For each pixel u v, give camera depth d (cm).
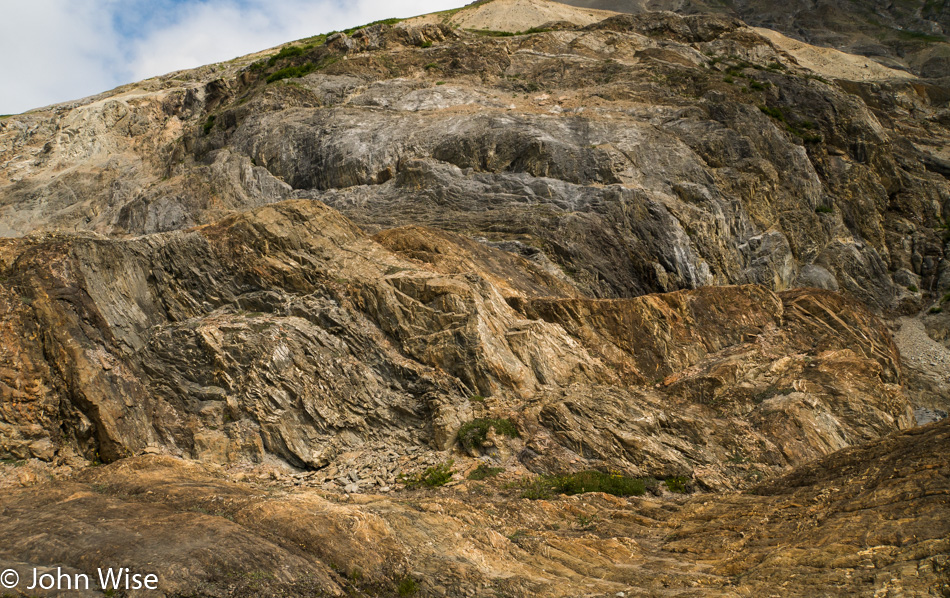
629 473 1661
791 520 1263
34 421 1584
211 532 1052
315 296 2053
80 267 1805
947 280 3656
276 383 1789
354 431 1802
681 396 2086
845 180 3881
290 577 984
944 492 1104
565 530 1373
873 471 1316
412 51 4569
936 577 912
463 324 1956
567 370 2055
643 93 3969
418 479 1616
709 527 1331
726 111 3741
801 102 4166
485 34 5697
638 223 2950
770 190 3469
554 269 2720
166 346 1830
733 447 1812
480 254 2520
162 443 1698
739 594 1014
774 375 2152
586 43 4731
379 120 3684
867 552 1027
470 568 1109
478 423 1744
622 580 1128
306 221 2244
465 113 3688
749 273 3142
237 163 3681
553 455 1689
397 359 1925
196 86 5425
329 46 4675
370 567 1069
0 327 1638
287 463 1709
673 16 5197
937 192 4109
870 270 3566
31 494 1270
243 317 1962
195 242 2097
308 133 3675
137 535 1029
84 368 1652
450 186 3180
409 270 2153
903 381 2644
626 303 2291
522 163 3284
